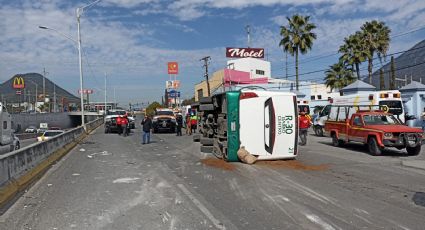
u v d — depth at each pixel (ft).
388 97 78.54
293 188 32.17
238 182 35.17
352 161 49.11
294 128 48.37
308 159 50.93
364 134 57.82
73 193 31.37
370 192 30.45
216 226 21.85
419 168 42.73
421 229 21.06
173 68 320.50
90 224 22.63
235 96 47.39
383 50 167.73
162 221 23.00
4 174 30.83
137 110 462.19
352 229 21.07
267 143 47.57
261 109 47.52
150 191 31.71
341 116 68.85
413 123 98.99
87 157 57.52
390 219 22.93
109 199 28.96
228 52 260.83
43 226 22.38
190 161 50.44
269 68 269.64
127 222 22.91
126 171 42.73
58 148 60.64
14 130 65.16
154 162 50.14
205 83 248.32
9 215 24.88
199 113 62.39
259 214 24.22
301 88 226.99
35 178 38.24
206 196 29.58
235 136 47.37
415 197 28.68
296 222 22.40
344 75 189.67
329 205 26.30
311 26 168.66
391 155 56.03
